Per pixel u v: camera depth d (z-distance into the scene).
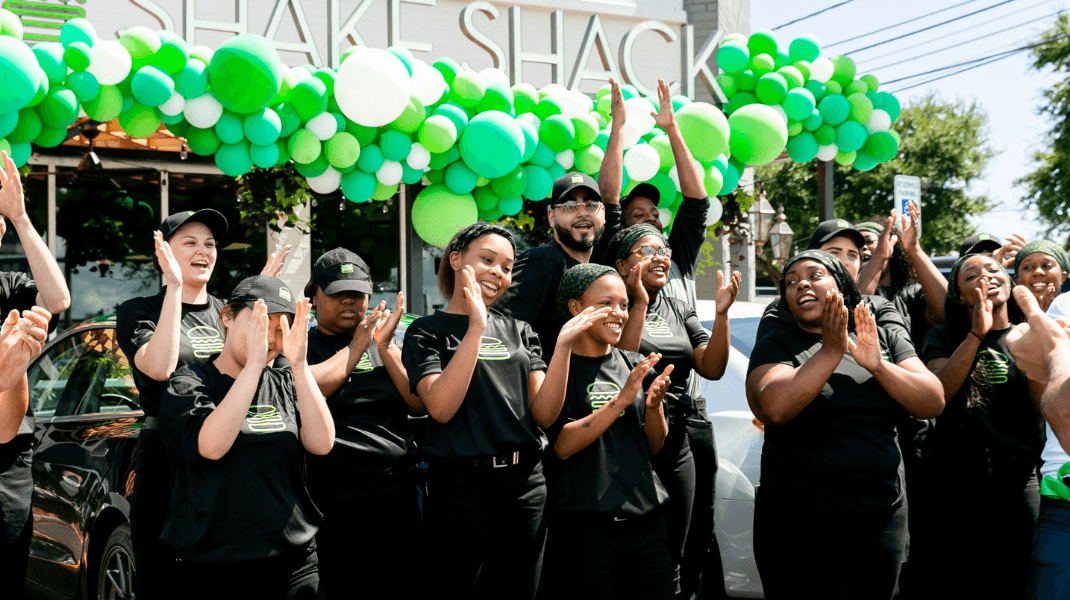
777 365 3.38
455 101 6.38
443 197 6.41
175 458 3.01
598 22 7.92
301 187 6.60
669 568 3.37
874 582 3.34
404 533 3.56
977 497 3.85
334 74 5.95
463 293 3.37
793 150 7.45
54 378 4.91
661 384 3.38
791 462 3.34
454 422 3.27
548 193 6.56
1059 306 4.76
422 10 8.75
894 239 4.73
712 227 8.48
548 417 3.24
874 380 3.31
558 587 3.37
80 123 8.02
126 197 9.52
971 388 3.83
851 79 7.53
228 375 3.03
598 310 3.24
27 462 3.64
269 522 2.87
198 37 7.96
